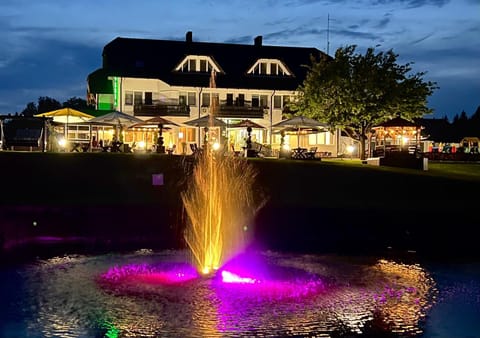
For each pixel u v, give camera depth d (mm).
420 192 26047
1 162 26703
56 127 48531
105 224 18859
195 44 62219
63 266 13898
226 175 27312
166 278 12711
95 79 58406
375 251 16359
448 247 17047
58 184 24328
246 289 11883
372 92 44031
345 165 32062
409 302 11117
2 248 16172
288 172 28547
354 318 10141
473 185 28438
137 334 9188
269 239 17812
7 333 9180
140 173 26609
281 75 58844
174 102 55000
